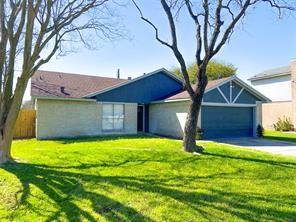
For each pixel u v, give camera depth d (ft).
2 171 28.32
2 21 32.58
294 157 38.06
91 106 66.54
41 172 28.14
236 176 27.55
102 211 19.48
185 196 21.76
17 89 33.06
